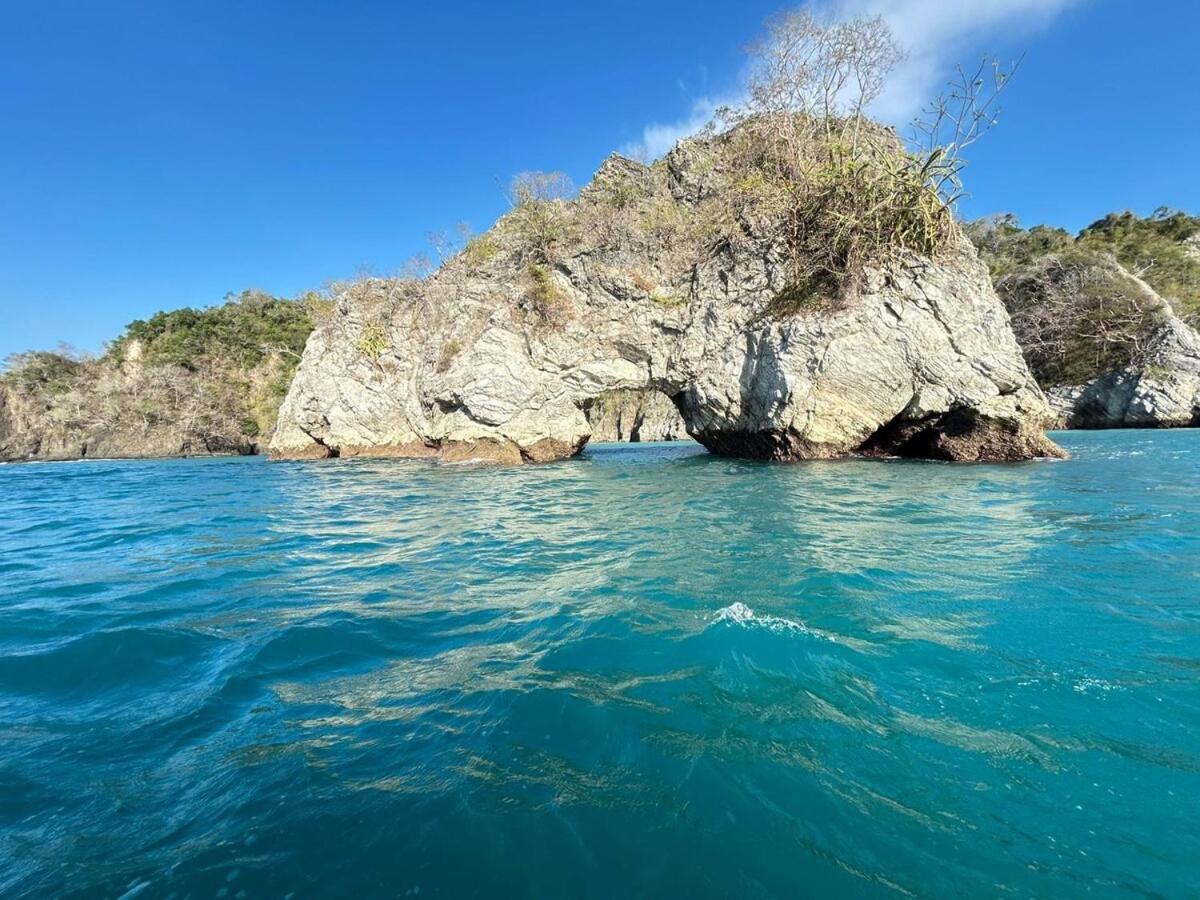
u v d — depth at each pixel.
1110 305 36.78
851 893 2.07
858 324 15.32
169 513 11.44
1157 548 6.30
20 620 5.11
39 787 2.78
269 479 17.75
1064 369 37.91
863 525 7.70
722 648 4.00
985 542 6.71
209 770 2.89
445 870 2.23
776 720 3.14
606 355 19.78
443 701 3.52
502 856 2.29
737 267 18.33
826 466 14.55
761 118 20.09
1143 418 33.03
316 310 26.94
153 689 3.80
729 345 17.97
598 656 4.02
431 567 6.61
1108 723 3.04
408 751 3.00
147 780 2.83
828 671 3.65
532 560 6.70
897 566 5.81
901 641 4.05
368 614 5.10
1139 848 2.23
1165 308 34.53
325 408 24.64
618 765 2.82
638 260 19.77
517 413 19.11
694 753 2.88
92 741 3.18
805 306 16.27
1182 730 2.97
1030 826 2.36
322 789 2.71
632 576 5.83
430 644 4.41
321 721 3.34
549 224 20.69
